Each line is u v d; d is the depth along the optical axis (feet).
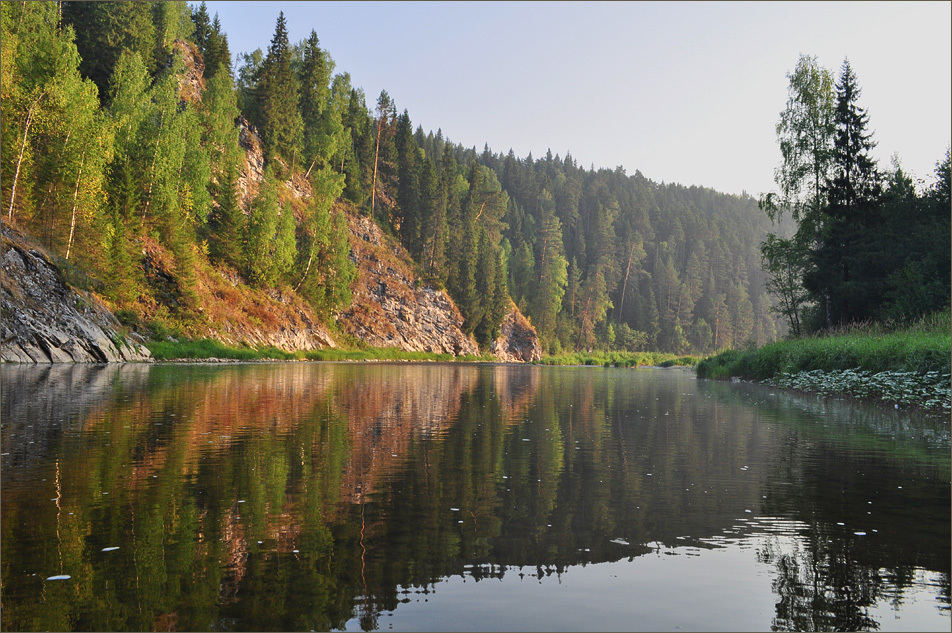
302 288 241.55
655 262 570.05
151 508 18.24
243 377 89.86
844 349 73.00
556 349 428.97
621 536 16.03
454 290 342.44
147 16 235.81
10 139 129.59
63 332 114.83
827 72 122.21
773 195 128.47
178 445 29.76
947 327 80.89
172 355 146.20
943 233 112.78
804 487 21.95
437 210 346.13
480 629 10.28
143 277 156.87
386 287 297.53
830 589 12.34
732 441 33.60
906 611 11.27
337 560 13.91
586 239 595.06
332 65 348.38
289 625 10.41
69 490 20.42
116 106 174.09
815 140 122.72
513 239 524.11
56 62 136.46
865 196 121.70
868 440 34.17
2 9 158.51
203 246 200.23
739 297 561.02
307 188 292.20
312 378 95.14
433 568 13.48
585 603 11.52
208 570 13.12
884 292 112.06
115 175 163.63
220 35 293.64
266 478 22.71
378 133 366.63
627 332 497.05
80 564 13.34
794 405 57.41
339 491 20.86
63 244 134.92
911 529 16.70
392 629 10.25
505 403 58.80
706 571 13.39
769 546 15.15
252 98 296.51
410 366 191.31
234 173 210.38
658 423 42.39
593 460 27.45
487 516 17.92
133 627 10.27
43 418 38.50
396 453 28.58
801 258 124.26
